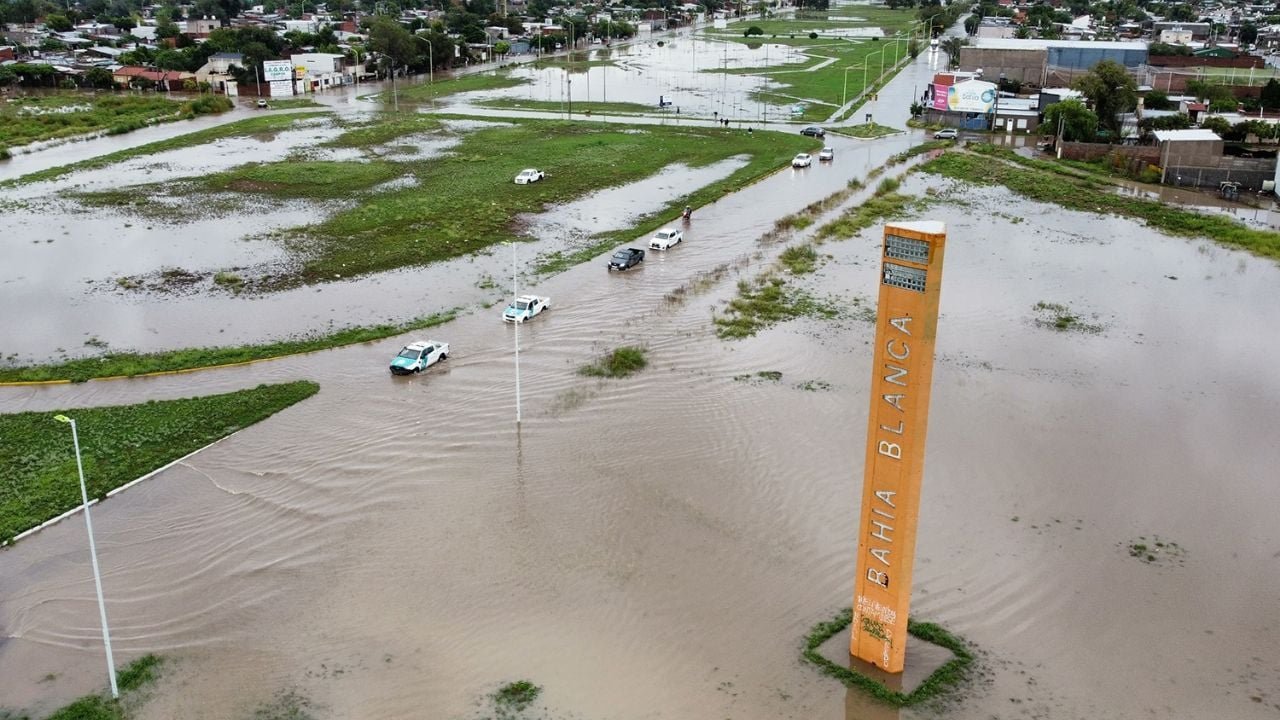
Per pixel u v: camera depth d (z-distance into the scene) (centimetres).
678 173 13725
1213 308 8244
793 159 14288
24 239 9956
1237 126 15088
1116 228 10912
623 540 4825
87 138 16175
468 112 19425
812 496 5234
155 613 4259
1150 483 5388
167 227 10500
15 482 5256
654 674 3912
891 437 3625
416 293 8425
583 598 4384
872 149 15775
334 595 4391
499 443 5769
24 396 6362
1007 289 8656
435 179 13000
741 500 5191
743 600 4381
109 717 3647
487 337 7412
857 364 6950
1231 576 4581
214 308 8019
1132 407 6322
